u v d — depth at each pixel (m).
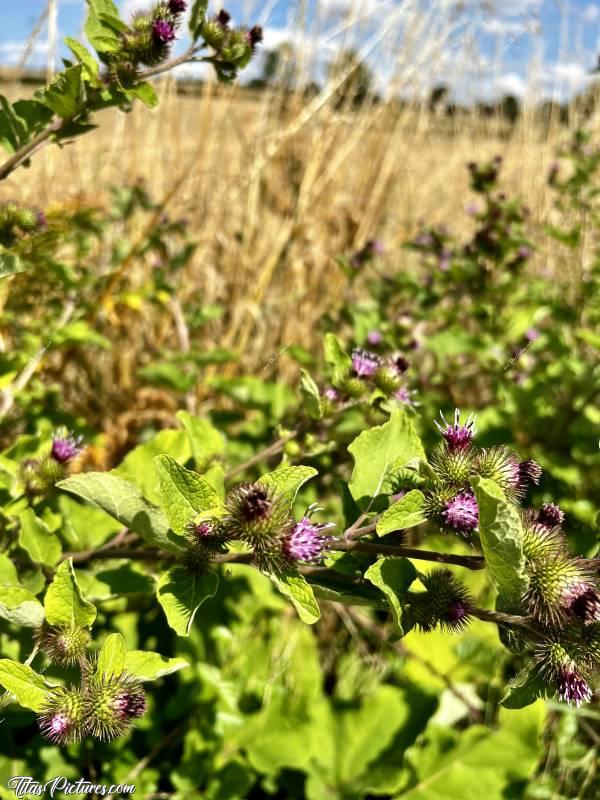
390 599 0.25
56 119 0.36
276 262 0.81
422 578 0.28
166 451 0.43
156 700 0.46
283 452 0.43
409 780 0.46
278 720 0.46
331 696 0.53
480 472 0.28
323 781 0.45
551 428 0.62
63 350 0.64
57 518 0.37
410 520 0.27
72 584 0.28
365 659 0.53
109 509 0.28
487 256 0.68
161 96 0.69
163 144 0.81
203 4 0.36
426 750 0.48
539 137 0.97
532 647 0.26
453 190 1.02
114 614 0.46
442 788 0.46
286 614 0.53
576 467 0.58
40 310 0.59
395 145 0.91
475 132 1.00
